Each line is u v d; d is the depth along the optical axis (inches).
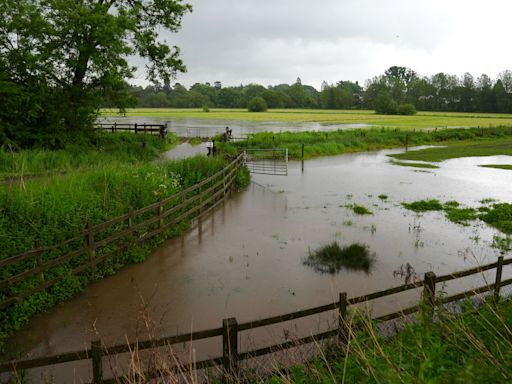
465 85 6584.6
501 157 1386.6
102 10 1072.2
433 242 489.7
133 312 310.5
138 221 465.4
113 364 241.0
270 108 7239.2
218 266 404.8
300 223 565.0
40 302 311.3
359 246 462.6
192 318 302.4
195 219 569.9
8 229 361.1
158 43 1312.7
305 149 1409.9
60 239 374.6
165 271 390.3
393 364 150.9
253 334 278.4
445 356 173.9
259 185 856.9
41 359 184.9
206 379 215.0
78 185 489.1
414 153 1505.9
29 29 997.2
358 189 826.2
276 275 383.6
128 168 625.6
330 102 7239.2
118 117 4190.5
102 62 1067.3
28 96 1042.7
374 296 243.3
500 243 483.8
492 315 221.0
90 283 361.1
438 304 251.6
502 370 135.9
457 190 826.8
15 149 1036.5
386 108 5398.6
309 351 247.1
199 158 799.1
